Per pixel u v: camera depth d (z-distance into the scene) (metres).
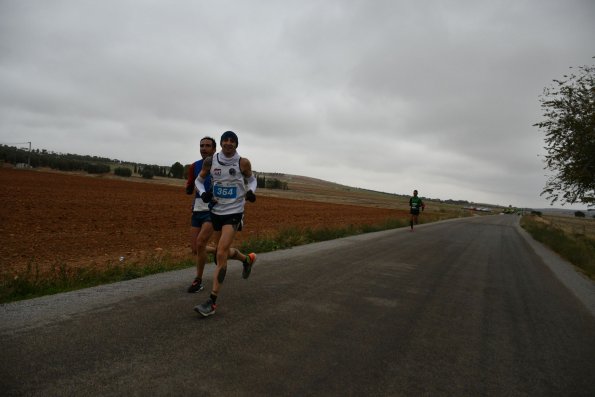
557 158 14.92
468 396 2.59
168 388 2.37
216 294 3.83
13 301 4.12
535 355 3.47
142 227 14.68
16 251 8.59
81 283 5.14
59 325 3.32
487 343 3.70
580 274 9.02
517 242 16.55
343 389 2.54
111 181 59.25
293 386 2.53
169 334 3.27
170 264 6.52
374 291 5.44
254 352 3.02
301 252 8.78
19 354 2.70
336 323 3.91
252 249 8.66
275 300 4.57
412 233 16.75
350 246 10.57
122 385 2.37
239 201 4.24
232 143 4.12
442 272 7.47
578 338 4.07
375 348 3.33
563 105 14.52
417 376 2.84
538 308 5.24
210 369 2.67
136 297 4.34
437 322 4.24
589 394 2.75
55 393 2.22
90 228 13.41
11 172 53.94
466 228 23.92
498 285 6.63
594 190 14.64
